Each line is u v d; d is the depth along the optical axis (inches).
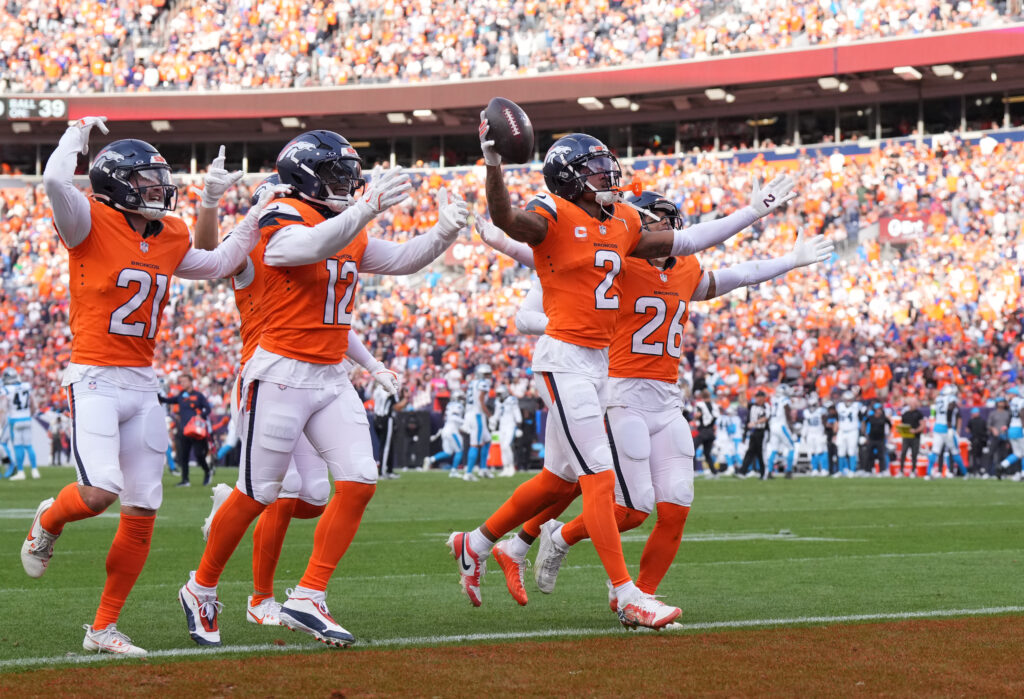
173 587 505.7
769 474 1510.8
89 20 2437.3
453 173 2351.1
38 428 1877.5
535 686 301.0
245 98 2343.8
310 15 2406.5
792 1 2106.3
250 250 377.1
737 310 1915.6
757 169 2146.9
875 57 1989.4
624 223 402.6
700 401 1502.2
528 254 414.0
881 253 1972.2
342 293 381.4
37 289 2185.0
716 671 319.3
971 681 307.9
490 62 2289.6
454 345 1971.0
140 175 362.6
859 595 475.2
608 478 389.7
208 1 2449.6
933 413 1521.9
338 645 360.5
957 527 791.7
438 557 622.2
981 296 1825.8
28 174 2536.9
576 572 566.6
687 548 660.7
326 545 370.3
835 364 1761.8
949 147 2039.9
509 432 1466.5
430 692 294.4
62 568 572.4
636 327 416.2
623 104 2235.5
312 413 380.2
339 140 388.5
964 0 2001.7
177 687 299.7
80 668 326.3
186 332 2058.3
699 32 2158.0
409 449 1740.9
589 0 2273.6
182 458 1305.4
